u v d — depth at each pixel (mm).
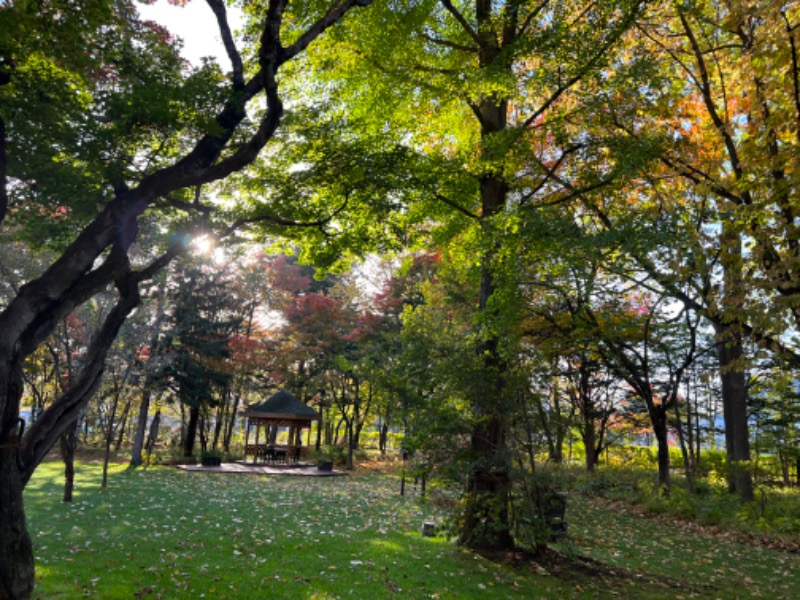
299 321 31500
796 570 9070
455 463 8039
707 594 7117
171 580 6086
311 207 7746
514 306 8391
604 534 11367
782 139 8117
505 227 8312
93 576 6117
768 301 5770
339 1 6137
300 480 20062
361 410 34531
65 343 12992
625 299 15469
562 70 8773
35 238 6043
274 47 5062
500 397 8031
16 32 4457
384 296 29828
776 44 6262
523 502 8148
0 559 4469
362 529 10023
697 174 10766
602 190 9969
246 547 7938
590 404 21219
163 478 18047
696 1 9594
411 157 7930
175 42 6266
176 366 24406
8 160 5051
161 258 6293
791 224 5965
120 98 5246
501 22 9023
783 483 22938
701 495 17125
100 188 5734
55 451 26094
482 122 10414
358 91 10148
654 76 8609
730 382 16000
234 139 7090
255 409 26047
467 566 7453
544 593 6578
